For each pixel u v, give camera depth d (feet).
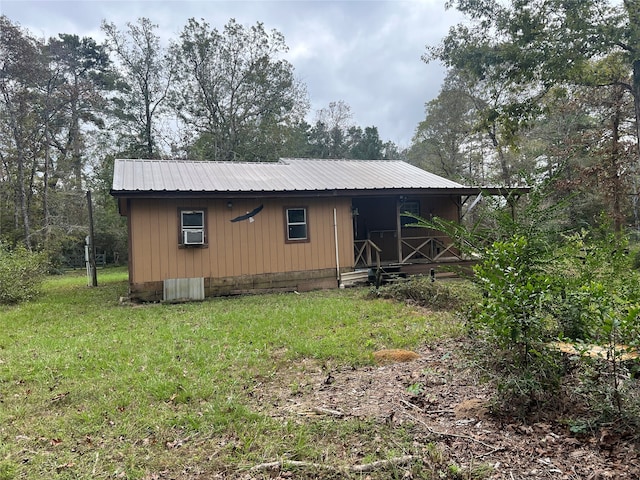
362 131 145.28
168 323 23.52
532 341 9.64
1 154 74.43
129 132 91.35
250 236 35.88
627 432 8.56
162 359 16.15
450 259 41.50
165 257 33.45
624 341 8.68
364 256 45.01
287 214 37.19
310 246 37.81
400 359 15.52
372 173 44.75
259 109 94.53
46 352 17.84
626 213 61.00
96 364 15.84
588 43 44.04
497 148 79.51
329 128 141.08
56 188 87.66
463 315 12.89
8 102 69.62
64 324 24.38
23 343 19.83
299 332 20.12
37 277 37.86
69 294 39.55
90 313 28.07
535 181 13.37
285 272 36.86
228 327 21.75
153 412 11.58
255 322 22.56
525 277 10.14
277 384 13.57
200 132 93.81
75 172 88.94
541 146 77.56
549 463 8.06
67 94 80.07
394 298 28.53
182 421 10.94
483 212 14.85
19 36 69.31
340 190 36.22
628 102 54.44
